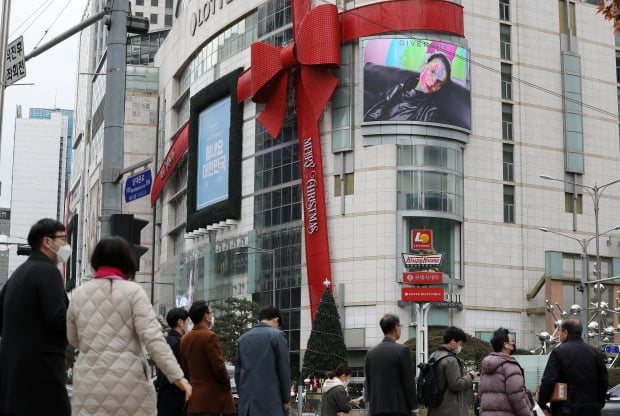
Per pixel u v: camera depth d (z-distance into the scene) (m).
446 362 12.83
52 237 8.36
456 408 12.83
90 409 7.63
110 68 16.97
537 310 66.25
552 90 71.31
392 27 64.56
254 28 77.88
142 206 103.81
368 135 64.56
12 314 7.98
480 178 66.69
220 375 12.16
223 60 82.44
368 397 12.71
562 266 65.94
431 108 64.00
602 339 49.25
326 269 65.00
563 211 70.00
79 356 7.90
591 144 72.31
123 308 7.80
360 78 65.00
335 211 65.81
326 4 65.25
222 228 79.75
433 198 63.47
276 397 12.43
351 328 63.78
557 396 12.16
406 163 63.72
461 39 65.94
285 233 70.44
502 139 68.25
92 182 124.50
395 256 62.97
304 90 67.44
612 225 72.25
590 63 73.44
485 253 65.88
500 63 69.06
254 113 75.81
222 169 79.19
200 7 87.75
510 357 11.89
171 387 13.44
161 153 101.25
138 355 7.87
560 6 72.88
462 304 63.84
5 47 18.81
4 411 7.83
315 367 59.78
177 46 95.75
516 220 67.88
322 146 67.00
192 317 12.56
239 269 75.44
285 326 69.00
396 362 12.51
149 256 102.94
